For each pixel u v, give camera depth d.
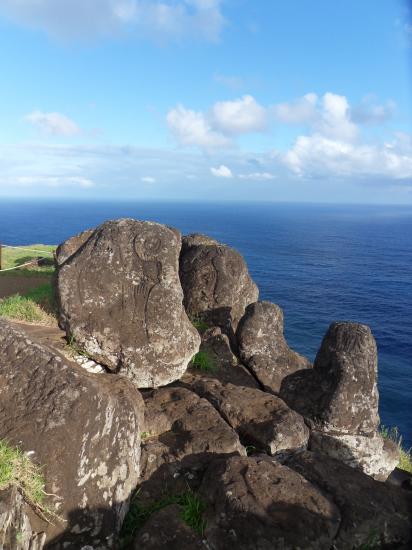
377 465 7.68
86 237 9.23
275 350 10.85
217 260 12.34
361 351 7.63
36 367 4.71
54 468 4.32
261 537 4.57
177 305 8.16
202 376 9.55
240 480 5.05
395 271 84.31
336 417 7.49
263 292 60.97
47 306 11.11
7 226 190.50
